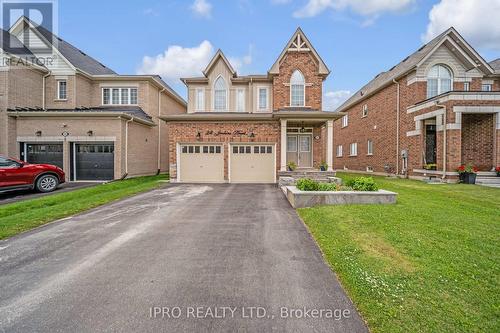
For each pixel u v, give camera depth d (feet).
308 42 51.98
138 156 57.36
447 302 10.19
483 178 44.01
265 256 14.76
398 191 35.78
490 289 11.06
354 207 24.79
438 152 46.83
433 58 52.90
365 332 8.72
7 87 49.88
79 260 14.26
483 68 52.75
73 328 8.88
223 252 15.34
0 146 49.49
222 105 56.34
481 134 47.62
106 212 25.08
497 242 16.21
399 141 57.93
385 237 16.96
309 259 14.37
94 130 50.44
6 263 13.92
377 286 11.25
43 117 50.44
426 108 49.52
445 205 26.27
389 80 59.52
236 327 8.93
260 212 25.09
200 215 23.97
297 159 52.42
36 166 36.94
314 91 52.31
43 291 11.18
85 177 51.21
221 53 55.62
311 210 24.34
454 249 15.14
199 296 10.78
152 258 14.51
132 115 52.70
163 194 35.50
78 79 59.41
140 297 10.71
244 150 49.49
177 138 49.34
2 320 9.30
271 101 55.47
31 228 19.86
